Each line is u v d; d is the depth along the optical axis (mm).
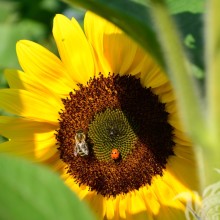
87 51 471
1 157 146
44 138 491
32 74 476
